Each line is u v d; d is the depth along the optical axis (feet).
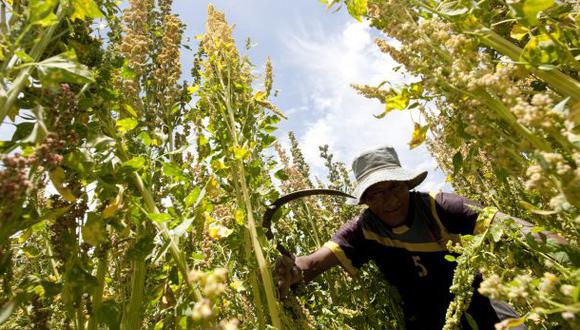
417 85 2.77
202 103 6.53
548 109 2.03
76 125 3.45
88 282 3.18
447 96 2.62
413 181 8.01
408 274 7.91
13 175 2.16
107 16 4.95
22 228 2.68
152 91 6.28
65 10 3.11
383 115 2.90
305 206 9.60
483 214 3.74
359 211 11.09
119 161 3.88
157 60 6.47
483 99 2.33
